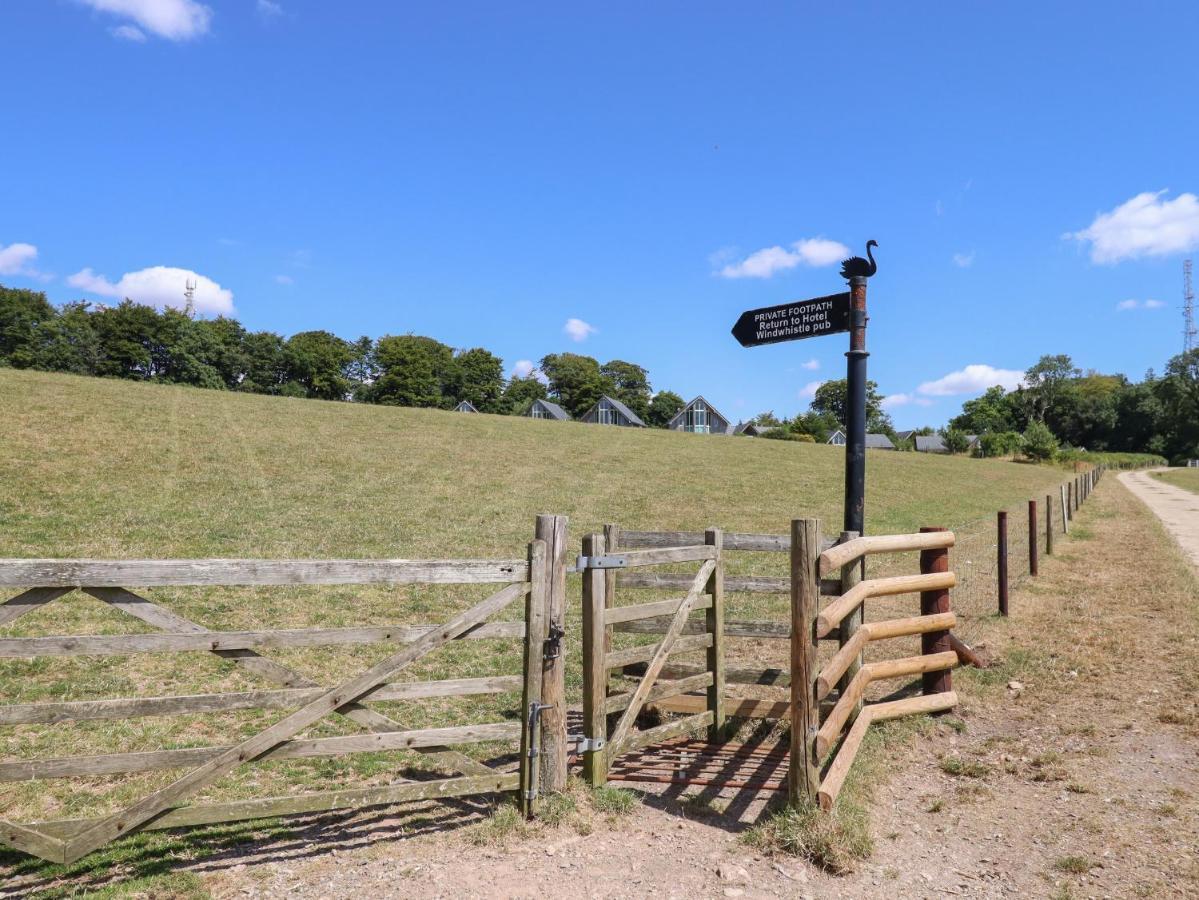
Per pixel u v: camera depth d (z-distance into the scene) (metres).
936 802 4.68
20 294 77.81
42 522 12.58
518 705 6.49
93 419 21.91
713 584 5.82
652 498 21.20
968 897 3.65
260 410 29.38
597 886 3.74
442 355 112.94
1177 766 5.12
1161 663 7.44
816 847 3.98
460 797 4.73
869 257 5.87
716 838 4.25
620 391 130.88
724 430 97.50
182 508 14.73
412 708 6.38
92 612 8.68
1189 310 119.44
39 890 3.67
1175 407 110.94
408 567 4.14
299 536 13.51
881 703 5.93
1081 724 5.95
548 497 19.95
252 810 3.88
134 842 4.13
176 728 5.89
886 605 10.86
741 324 6.79
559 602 4.55
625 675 6.31
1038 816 4.48
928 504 25.39
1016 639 8.54
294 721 3.94
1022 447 72.62
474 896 3.63
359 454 23.31
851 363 5.96
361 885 3.73
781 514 20.28
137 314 82.06
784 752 5.62
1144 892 3.65
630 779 5.12
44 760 3.52
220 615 8.85
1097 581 12.12
